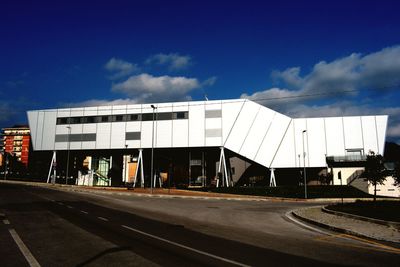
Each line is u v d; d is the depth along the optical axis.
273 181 60.09
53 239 10.24
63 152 71.25
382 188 55.06
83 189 51.94
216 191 56.66
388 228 13.21
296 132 60.62
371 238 11.32
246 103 62.03
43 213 17.53
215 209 24.38
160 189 57.84
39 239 10.22
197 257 7.99
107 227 13.05
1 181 75.44
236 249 9.09
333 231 13.41
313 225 15.44
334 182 59.00
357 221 15.58
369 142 58.62
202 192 52.56
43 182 75.81
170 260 7.62
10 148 138.38
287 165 60.00
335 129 59.88
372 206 21.42
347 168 58.91
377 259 8.10
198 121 62.75
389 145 69.00
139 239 10.46
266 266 7.22
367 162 33.47
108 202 26.59
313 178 64.88
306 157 59.72
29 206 21.27
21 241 9.85
